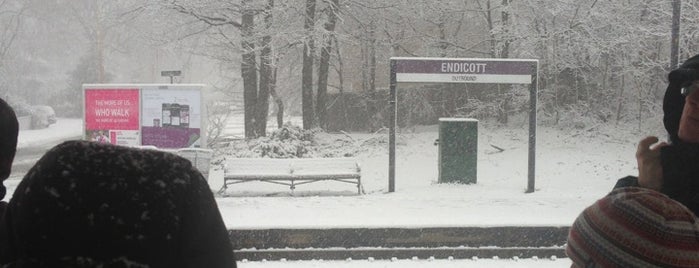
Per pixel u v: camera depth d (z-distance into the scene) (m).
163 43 23.22
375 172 17.53
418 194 12.61
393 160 13.38
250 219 8.73
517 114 24.94
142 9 22.03
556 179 16.09
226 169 13.41
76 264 1.36
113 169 1.43
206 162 12.77
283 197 11.78
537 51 22.73
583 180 15.84
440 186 13.80
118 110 14.84
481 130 23.03
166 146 14.70
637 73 21.92
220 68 27.97
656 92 24.47
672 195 1.79
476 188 13.52
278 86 29.09
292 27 22.03
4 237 1.45
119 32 44.91
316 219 8.72
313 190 14.59
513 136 21.78
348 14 23.59
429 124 26.30
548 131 22.42
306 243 8.13
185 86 14.50
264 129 22.69
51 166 1.42
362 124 26.48
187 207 1.48
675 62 13.65
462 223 8.30
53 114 45.03
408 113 25.83
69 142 1.51
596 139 21.02
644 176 1.85
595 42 21.77
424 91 26.30
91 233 1.36
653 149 1.86
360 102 26.44
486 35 25.59
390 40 25.09
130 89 14.68
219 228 1.58
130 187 1.42
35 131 38.34
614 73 23.62
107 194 1.39
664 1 20.97
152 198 1.42
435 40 24.91
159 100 14.65
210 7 21.27
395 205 10.20
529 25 22.47
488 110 24.09
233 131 35.34
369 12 23.77
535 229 8.23
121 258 1.38
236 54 24.53
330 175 13.41
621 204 1.61
